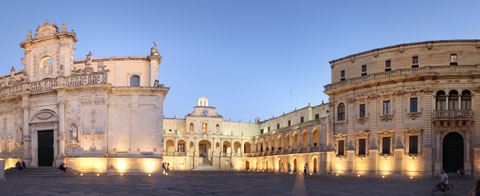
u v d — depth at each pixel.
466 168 52.62
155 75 60.88
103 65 58.34
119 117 57.06
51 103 57.75
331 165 66.12
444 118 53.47
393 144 57.09
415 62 57.31
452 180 47.22
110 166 55.66
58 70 58.62
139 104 57.56
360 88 61.69
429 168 53.91
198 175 55.75
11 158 59.50
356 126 61.84
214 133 110.44
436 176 51.75
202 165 107.56
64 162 55.06
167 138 106.19
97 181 39.09
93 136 55.75
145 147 57.09
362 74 62.44
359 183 40.47
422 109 55.16
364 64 62.38
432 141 54.41
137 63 61.41
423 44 56.88
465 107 53.91
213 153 109.00
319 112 85.19
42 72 60.00
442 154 54.19
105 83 55.38
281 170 83.12
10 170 52.50
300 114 92.12
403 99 56.72
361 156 60.47
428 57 56.50
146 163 56.75
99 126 55.75
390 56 59.41
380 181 44.28
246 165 112.06
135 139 57.00
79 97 56.66
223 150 115.56
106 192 28.31
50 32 59.59
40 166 57.47
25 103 58.50
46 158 57.62
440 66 54.62
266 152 100.12
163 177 47.66
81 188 31.20
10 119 62.00
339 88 64.19
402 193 29.89
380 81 58.41
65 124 56.53
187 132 108.19
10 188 30.88
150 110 57.88
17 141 60.03
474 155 52.41
